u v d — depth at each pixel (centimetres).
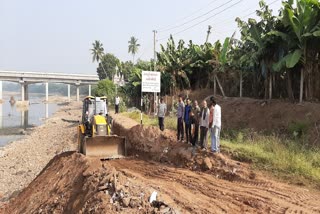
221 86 2719
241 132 1600
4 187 1777
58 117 5334
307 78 1705
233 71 2480
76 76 8894
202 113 1277
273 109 1742
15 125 4775
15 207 1334
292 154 1139
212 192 920
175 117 2362
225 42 2367
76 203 938
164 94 3434
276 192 897
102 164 1250
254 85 2234
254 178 1016
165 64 3325
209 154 1205
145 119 2634
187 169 1209
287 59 1590
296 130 1470
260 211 779
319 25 1558
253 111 1850
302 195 874
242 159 1177
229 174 1069
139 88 4128
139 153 1571
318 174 1007
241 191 920
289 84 1838
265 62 1856
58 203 1062
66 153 1619
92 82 9144
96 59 10075
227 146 1283
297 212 765
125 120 2619
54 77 8619
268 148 1263
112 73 9119
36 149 2745
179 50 3372
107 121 1620
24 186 1744
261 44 1806
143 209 711
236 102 2095
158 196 784
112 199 777
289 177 1014
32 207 1198
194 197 862
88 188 944
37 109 7781
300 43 1611
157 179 1096
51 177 1377
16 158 2470
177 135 1536
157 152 1478
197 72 3238
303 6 1559
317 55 1680
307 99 1712
